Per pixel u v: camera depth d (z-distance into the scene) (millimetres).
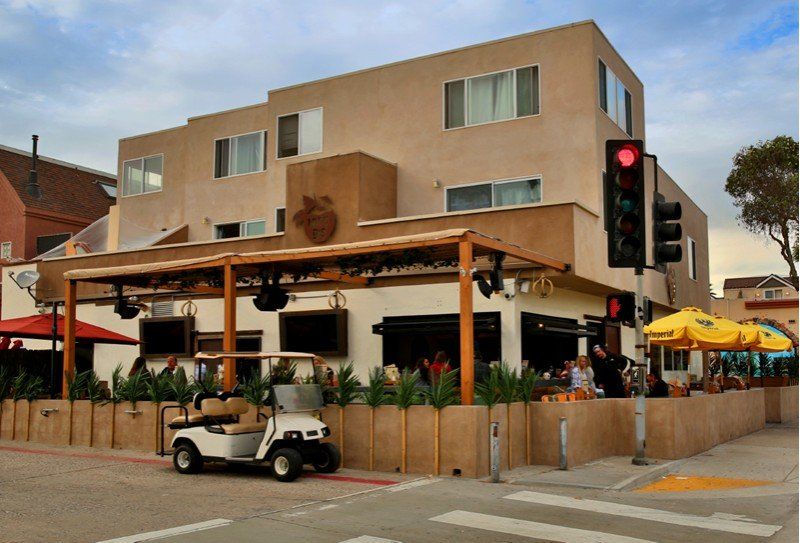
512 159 20719
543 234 17766
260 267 15945
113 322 23266
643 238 12602
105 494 10578
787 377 24203
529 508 9820
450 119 21734
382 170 21156
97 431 15531
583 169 19781
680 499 10766
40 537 8133
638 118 24094
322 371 13789
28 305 24734
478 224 18484
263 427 12672
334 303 19781
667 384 18188
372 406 12750
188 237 26375
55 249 28234
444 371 13906
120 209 28516
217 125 26281
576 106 20062
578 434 13547
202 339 21828
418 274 18781
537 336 18984
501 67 21156
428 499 10297
